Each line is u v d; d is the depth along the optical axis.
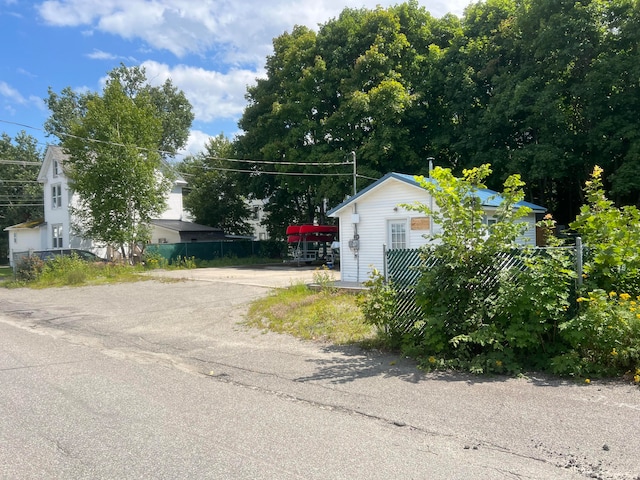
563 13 22.16
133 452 4.15
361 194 17.61
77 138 28.17
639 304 6.07
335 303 11.88
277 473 3.71
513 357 6.43
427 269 7.29
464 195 7.24
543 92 22.45
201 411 5.23
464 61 27.23
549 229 8.00
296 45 33.62
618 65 20.44
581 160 22.70
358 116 29.27
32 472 3.79
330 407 5.30
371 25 31.02
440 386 5.90
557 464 3.79
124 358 8.02
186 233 38.75
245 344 8.83
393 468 3.77
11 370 7.18
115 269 24.94
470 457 3.95
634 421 4.56
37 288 20.53
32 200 52.19
